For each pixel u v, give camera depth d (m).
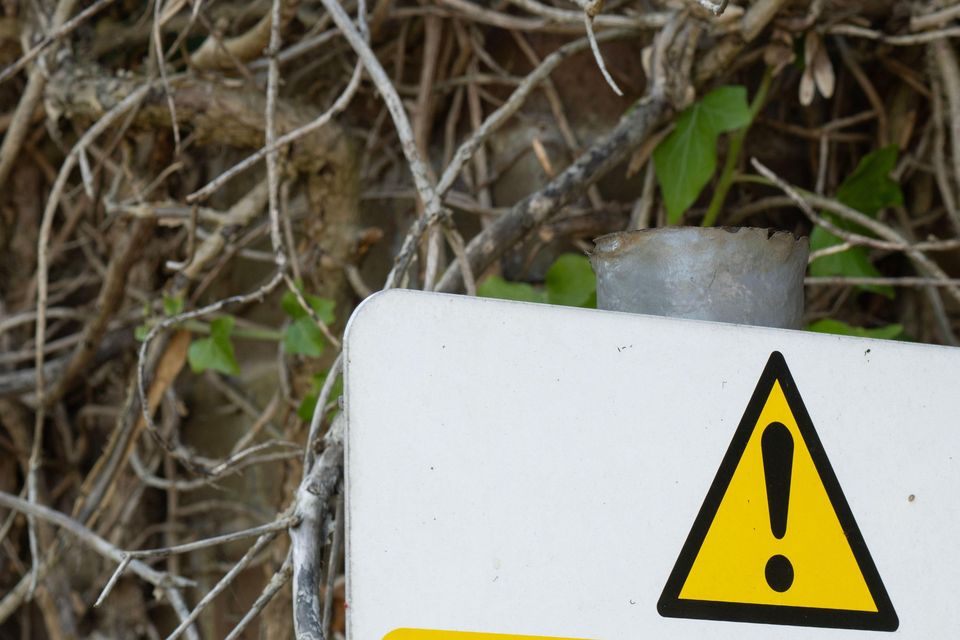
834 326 1.69
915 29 1.75
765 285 1.06
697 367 0.95
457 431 0.87
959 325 2.07
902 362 1.03
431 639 0.83
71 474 2.46
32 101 1.96
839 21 1.75
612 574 0.89
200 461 2.01
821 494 0.97
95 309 2.34
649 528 0.91
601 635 0.88
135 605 2.37
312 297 1.77
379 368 0.85
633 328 0.94
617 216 1.93
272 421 2.24
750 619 0.93
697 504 0.93
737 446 0.95
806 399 0.98
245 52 1.81
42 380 1.83
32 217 2.49
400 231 2.13
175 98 1.78
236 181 2.34
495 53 2.07
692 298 1.05
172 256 2.37
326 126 1.85
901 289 2.11
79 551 2.21
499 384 0.88
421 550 0.84
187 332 1.91
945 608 0.99
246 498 2.29
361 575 0.82
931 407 1.03
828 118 2.11
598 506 0.89
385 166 2.16
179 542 2.36
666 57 1.67
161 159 2.00
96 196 2.39
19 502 1.68
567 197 1.51
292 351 1.75
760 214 2.05
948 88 1.78
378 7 1.97
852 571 0.97
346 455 0.83
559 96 1.99
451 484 0.86
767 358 0.98
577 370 0.91
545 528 0.88
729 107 1.65
